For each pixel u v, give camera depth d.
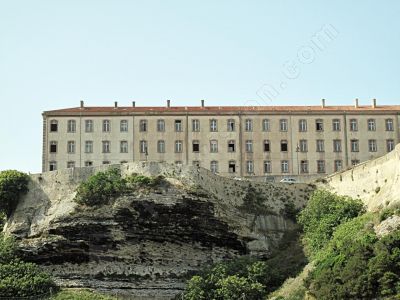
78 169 97.00
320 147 116.81
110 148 115.50
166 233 91.75
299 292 79.12
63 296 86.81
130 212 91.50
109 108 118.81
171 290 90.94
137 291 90.81
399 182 86.19
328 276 75.81
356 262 73.94
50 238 92.06
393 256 72.06
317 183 101.88
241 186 99.62
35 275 89.19
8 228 96.12
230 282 83.75
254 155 115.94
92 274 91.38
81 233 91.69
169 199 91.81
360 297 71.56
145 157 115.25
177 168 94.69
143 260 91.81
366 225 82.81
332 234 88.38
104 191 92.56
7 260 91.00
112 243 91.62
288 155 116.31
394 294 69.88
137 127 116.06
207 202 93.00
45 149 115.38
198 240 92.62
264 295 83.69
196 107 119.50
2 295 85.62
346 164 116.44
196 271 91.88
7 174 98.19
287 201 100.06
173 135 116.00
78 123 116.19
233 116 116.88
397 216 79.56
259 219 97.50
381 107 120.81
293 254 91.94
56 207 94.75
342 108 119.81
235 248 93.88
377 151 117.19
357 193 95.31
